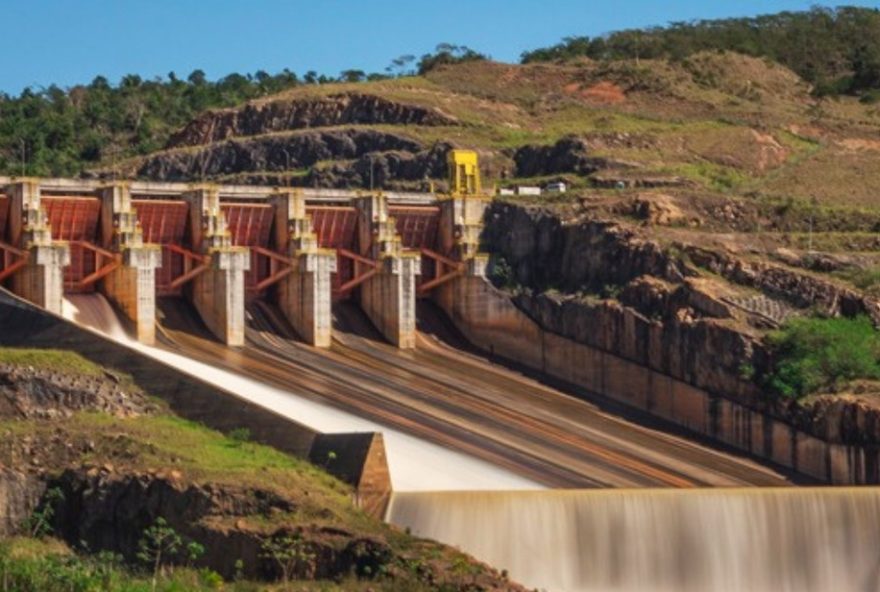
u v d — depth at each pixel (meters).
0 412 184.25
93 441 178.25
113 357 189.38
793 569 181.25
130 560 169.38
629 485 194.00
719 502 179.62
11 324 193.38
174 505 168.75
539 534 173.12
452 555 163.50
